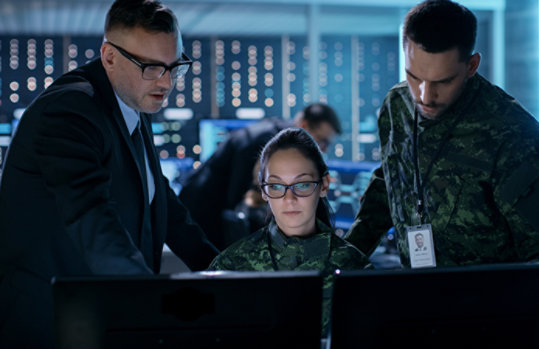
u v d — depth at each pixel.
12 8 6.17
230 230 2.95
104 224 1.19
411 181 1.53
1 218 1.39
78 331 0.92
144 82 1.36
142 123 1.59
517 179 1.34
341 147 6.00
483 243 1.44
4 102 6.74
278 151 1.43
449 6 1.28
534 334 0.96
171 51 1.35
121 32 1.33
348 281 0.91
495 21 5.74
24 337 1.41
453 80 1.30
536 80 5.70
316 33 5.98
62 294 0.90
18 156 1.36
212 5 5.95
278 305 0.92
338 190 3.81
